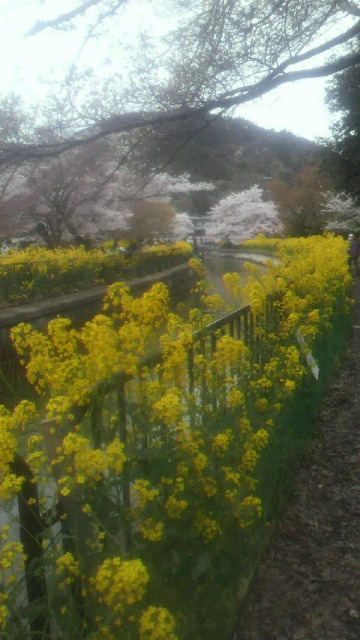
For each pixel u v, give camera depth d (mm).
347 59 6598
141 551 2227
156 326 3004
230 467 2711
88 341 2598
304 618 3012
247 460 2816
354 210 36344
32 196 20062
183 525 2371
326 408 5969
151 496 2145
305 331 4922
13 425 2053
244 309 4234
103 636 1870
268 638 2869
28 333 2562
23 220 24188
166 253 28234
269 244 40406
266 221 53781
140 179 7082
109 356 2400
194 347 3180
